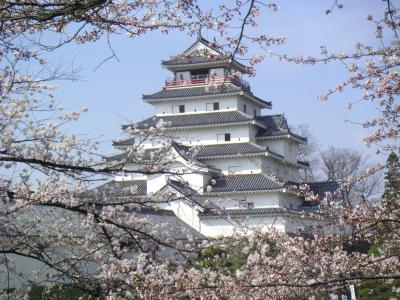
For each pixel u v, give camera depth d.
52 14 8.30
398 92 10.54
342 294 11.59
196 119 60.00
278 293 10.05
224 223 48.53
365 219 10.53
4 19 8.79
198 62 59.28
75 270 11.58
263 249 10.48
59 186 11.45
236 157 55.44
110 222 11.25
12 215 11.38
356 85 10.73
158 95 61.59
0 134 10.97
